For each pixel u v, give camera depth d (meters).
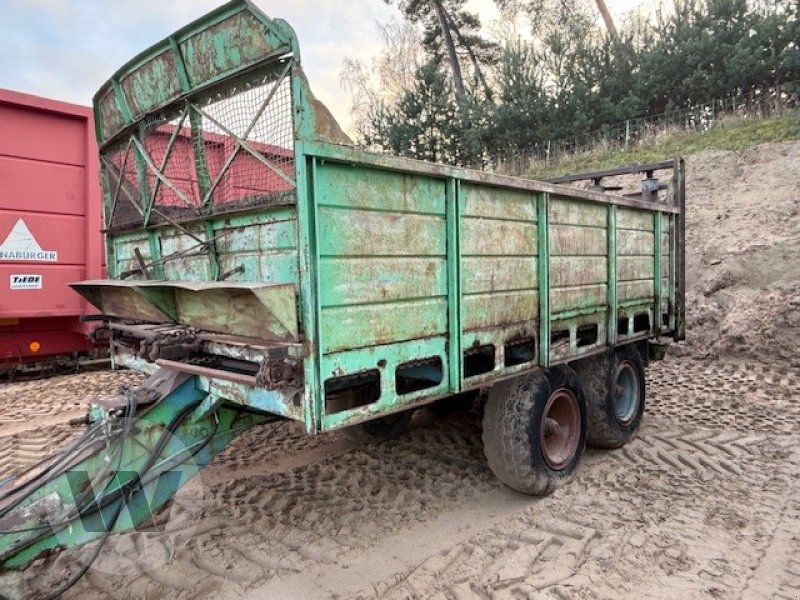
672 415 5.87
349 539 3.45
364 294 2.80
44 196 6.59
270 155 2.82
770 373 7.09
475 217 3.44
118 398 2.96
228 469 4.51
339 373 2.68
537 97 17.50
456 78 23.86
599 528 3.61
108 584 2.93
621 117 16.19
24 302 6.48
